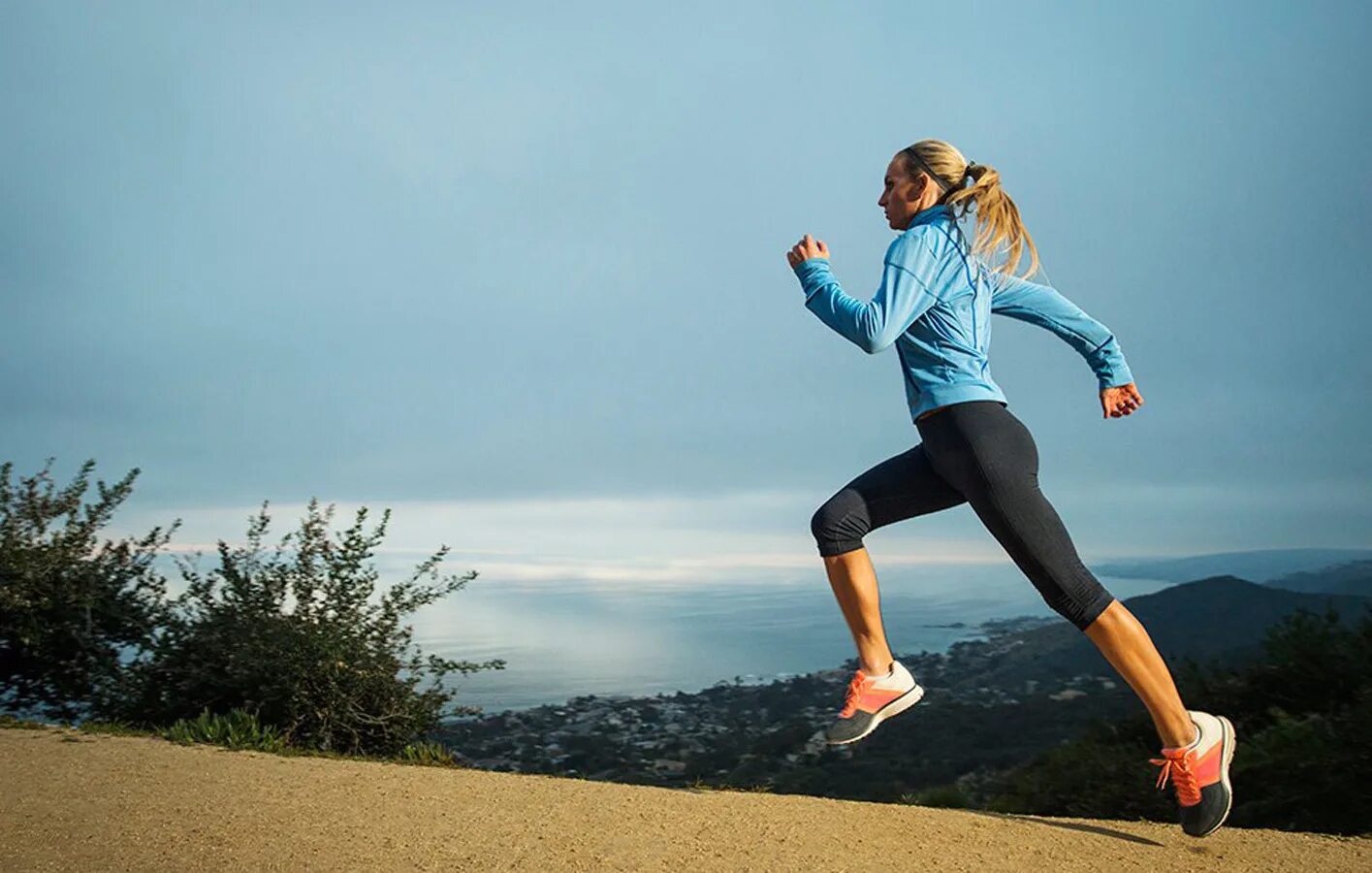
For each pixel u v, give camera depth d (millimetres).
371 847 3178
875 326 3076
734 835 3346
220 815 3471
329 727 6004
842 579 3402
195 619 6426
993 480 3104
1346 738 4688
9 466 6844
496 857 3113
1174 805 5035
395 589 6402
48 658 6617
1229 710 5820
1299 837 3465
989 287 3307
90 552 6785
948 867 3084
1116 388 3574
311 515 6539
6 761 4254
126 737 5020
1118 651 3168
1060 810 5457
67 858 3010
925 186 3348
